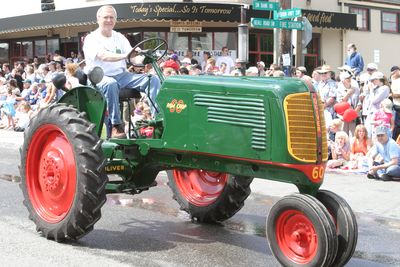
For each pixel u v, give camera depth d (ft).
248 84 15.70
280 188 27.91
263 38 66.18
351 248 14.66
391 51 76.74
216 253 17.15
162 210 22.99
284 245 15.12
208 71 46.65
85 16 60.75
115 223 20.70
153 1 59.67
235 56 62.54
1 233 18.88
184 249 17.52
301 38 41.55
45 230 17.99
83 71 19.74
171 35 62.49
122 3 58.39
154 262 16.15
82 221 17.10
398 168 29.25
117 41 20.47
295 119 14.87
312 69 69.36
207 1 60.34
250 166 15.87
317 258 14.17
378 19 75.05
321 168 15.17
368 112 34.60
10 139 46.62
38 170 18.84
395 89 34.76
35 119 18.56
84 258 16.35
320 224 14.08
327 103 37.19
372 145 32.42
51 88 46.09
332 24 66.23
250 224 20.84
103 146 18.26
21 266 15.55
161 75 18.70
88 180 16.81
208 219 20.59
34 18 65.98
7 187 27.45
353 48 48.70
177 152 17.30
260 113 15.25
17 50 76.38
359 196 25.91
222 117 16.05
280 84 15.16
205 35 62.85
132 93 19.90
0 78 60.08
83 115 17.80
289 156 14.75
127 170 18.66
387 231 20.34
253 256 16.89
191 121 16.75
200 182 20.98
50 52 72.02
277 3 40.55
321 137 15.20
